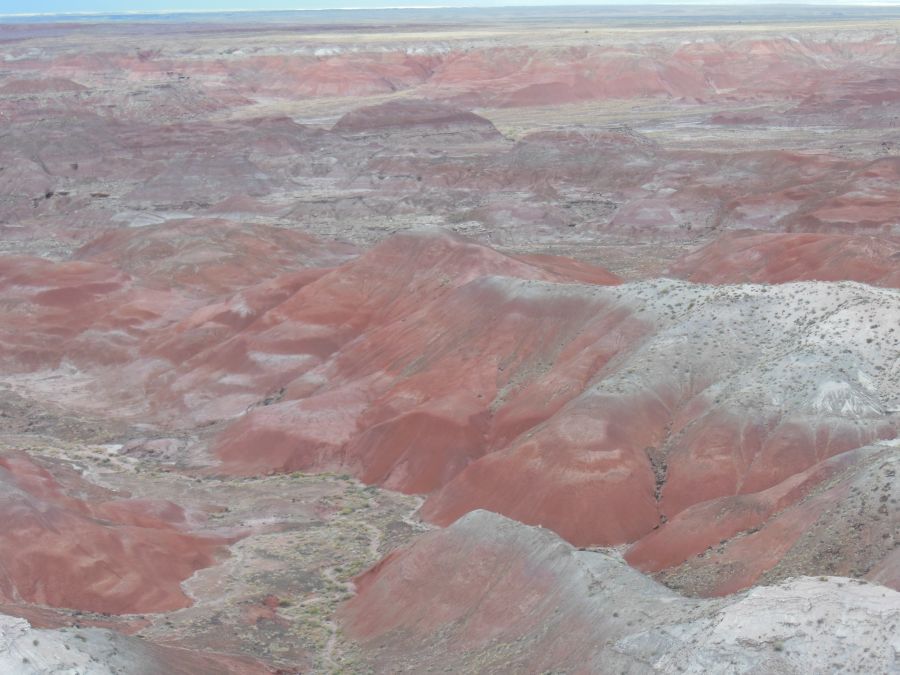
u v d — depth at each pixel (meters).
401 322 81.94
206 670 40.62
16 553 50.25
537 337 73.44
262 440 72.12
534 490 57.59
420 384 73.38
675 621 36.81
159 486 67.44
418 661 43.03
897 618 33.31
